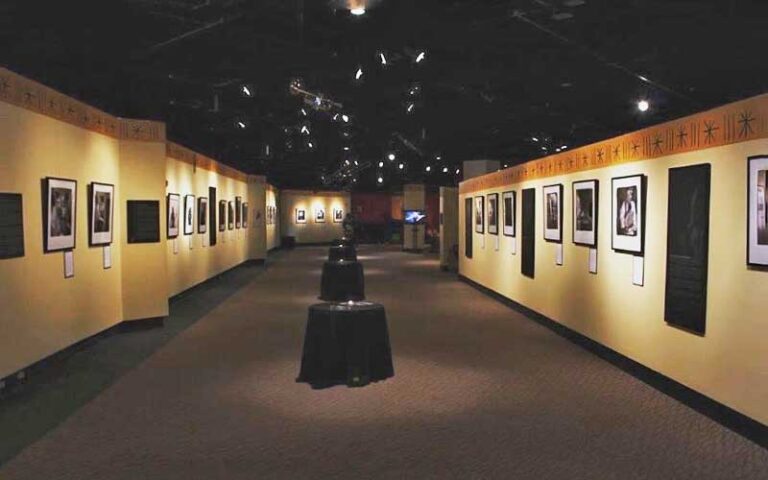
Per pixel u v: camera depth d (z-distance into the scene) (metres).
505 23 9.59
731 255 5.33
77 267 8.24
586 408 5.94
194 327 10.30
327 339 6.76
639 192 6.99
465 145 23.86
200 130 18.80
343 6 8.74
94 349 8.54
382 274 19.73
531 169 11.11
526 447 4.92
